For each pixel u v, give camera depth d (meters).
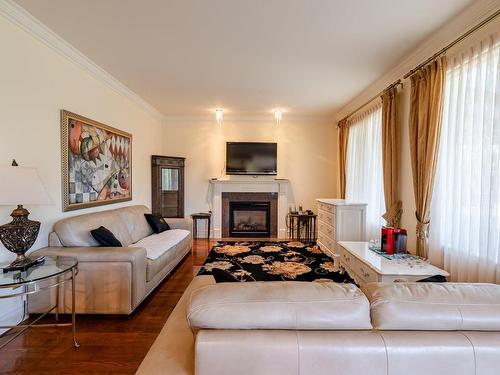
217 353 0.89
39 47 2.56
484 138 2.21
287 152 6.06
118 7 2.22
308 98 4.65
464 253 2.45
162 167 5.54
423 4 2.17
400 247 2.87
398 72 3.40
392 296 1.01
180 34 2.63
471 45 2.38
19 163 2.37
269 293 1.01
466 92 2.40
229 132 6.04
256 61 3.22
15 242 1.97
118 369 1.84
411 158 3.06
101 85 3.62
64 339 2.19
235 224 6.20
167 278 3.59
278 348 0.89
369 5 2.18
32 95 2.49
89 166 3.34
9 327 1.98
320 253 4.68
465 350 0.90
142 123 4.97
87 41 2.78
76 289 2.49
